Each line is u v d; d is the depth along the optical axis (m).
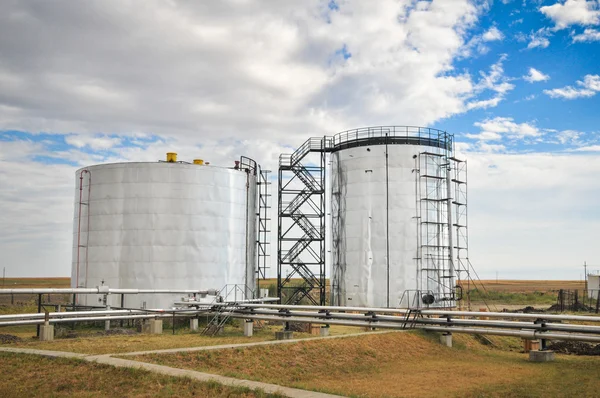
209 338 37.56
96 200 49.94
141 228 48.75
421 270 54.25
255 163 59.47
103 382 21.78
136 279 48.16
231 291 51.47
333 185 60.91
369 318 38.94
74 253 51.94
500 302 88.19
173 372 22.42
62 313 36.41
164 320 46.50
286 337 37.81
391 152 56.22
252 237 57.66
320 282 60.81
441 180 56.84
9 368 23.88
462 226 57.97
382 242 55.38
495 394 23.73
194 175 50.38
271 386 20.75
